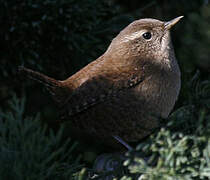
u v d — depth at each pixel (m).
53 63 2.24
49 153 2.12
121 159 2.11
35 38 2.22
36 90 2.26
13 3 2.22
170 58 2.19
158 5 2.27
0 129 2.13
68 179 2.12
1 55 2.23
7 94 2.27
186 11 2.27
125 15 2.24
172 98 2.19
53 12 2.22
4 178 2.11
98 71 2.19
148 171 2.08
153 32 2.19
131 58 2.19
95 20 2.23
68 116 2.19
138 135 2.19
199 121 2.09
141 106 2.18
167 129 2.10
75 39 2.23
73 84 2.20
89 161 2.24
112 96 2.18
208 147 2.08
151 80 2.18
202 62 2.27
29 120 2.14
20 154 2.12
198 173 2.08
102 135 2.20
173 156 2.08
